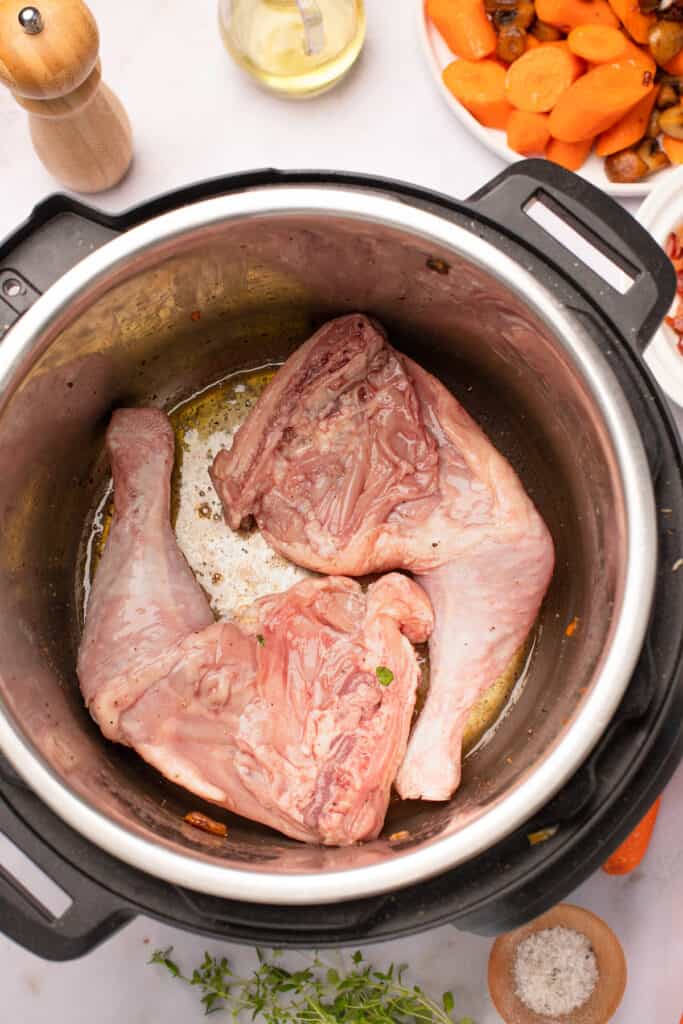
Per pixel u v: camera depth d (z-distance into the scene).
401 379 0.62
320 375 0.62
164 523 0.62
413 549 0.61
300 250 0.58
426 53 0.67
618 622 0.52
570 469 0.61
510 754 0.61
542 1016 0.65
